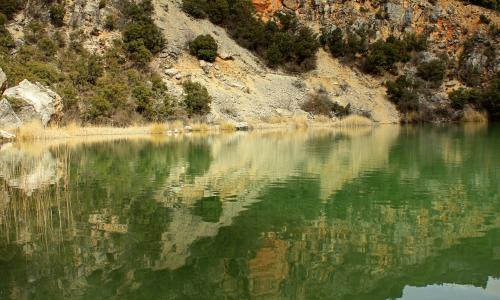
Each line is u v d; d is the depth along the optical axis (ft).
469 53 232.73
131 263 21.61
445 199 37.32
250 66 187.83
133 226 27.96
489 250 24.00
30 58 136.26
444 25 243.19
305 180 46.68
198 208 33.32
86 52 150.41
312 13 235.81
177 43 174.50
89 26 159.43
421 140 102.47
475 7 253.44
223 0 202.28
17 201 35.14
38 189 40.37
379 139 105.70
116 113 130.72
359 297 18.16
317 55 215.51
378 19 238.89
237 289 18.67
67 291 18.42
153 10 181.47
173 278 19.76
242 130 144.15
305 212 32.30
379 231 27.50
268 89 180.65
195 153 72.74
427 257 22.97
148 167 55.98
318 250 23.75
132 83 144.77
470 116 209.15
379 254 23.29
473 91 213.46
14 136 90.84
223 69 177.68
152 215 30.91
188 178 47.62
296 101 182.29
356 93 202.80
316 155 70.18
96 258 22.21
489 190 41.52
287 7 232.94
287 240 25.46
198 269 20.85
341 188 42.32
